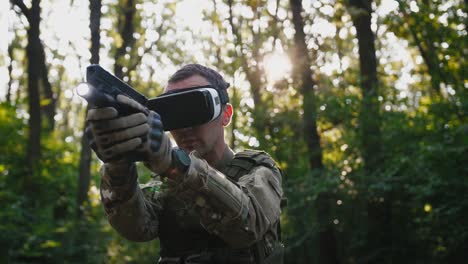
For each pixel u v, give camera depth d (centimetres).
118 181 183
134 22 1305
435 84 1016
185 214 209
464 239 930
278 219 218
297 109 1206
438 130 988
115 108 149
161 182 224
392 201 1051
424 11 974
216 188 173
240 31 1361
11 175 1467
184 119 191
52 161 1611
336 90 1196
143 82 1579
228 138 1280
